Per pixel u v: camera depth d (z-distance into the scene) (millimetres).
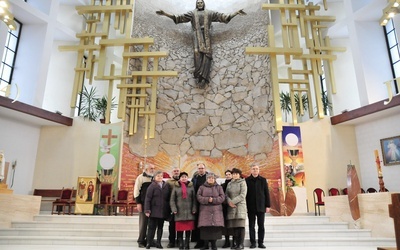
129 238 5340
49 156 9602
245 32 10961
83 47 9578
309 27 10203
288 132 9195
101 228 6027
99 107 10055
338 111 9875
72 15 11031
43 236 5465
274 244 5195
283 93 10438
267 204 4926
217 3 11703
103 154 9211
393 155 8320
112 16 11125
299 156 9031
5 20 6371
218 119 10336
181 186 4770
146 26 10867
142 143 9742
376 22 9359
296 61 11469
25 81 9047
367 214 5977
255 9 10953
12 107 8031
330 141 9562
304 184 8797
